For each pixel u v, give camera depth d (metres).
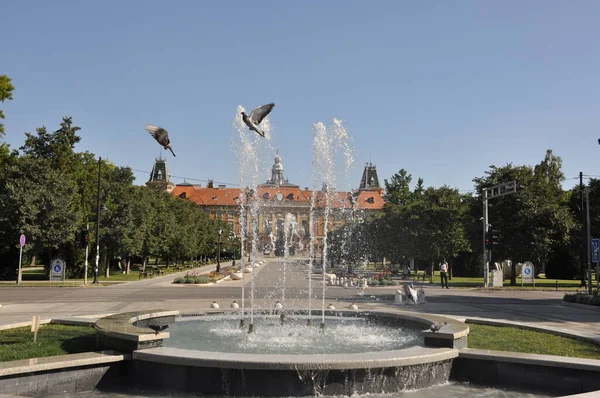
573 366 9.95
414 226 57.91
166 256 74.31
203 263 99.50
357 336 14.30
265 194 144.00
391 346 12.86
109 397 9.43
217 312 18.44
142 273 54.06
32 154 52.66
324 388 9.34
